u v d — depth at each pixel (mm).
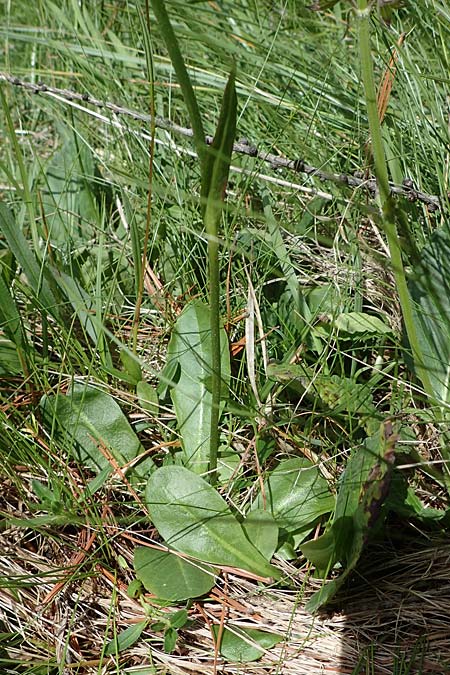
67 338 516
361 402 481
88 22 730
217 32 677
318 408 505
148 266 570
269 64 643
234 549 453
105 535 468
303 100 625
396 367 499
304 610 438
